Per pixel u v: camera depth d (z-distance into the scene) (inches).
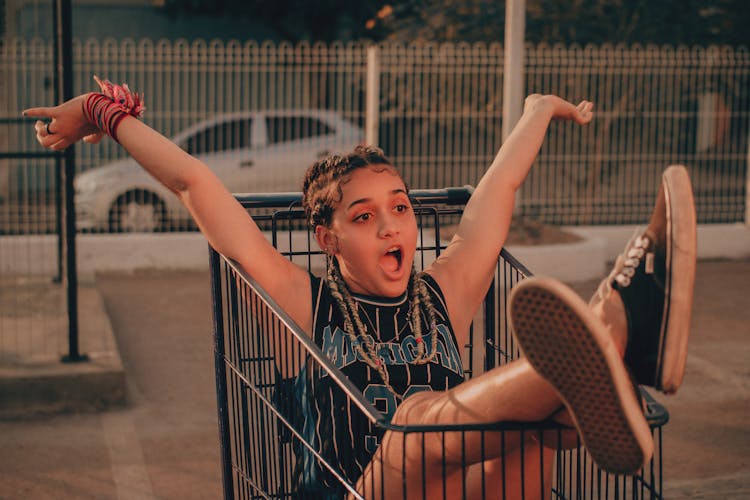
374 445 99.3
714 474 197.8
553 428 82.5
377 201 101.3
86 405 240.8
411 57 423.5
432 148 423.8
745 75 466.0
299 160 462.3
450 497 93.0
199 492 191.6
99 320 299.7
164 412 240.4
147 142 104.1
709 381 262.1
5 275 388.5
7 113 447.5
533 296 71.1
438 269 111.2
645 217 458.9
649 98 509.7
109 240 421.1
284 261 106.7
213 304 111.7
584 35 541.6
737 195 474.0
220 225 103.6
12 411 236.5
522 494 84.3
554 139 487.5
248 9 682.2
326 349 101.6
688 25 552.7
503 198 116.0
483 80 427.8
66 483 195.9
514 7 422.3
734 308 353.7
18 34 610.9
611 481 186.9
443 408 86.6
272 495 106.3
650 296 79.0
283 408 105.0
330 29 700.0
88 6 702.5
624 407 73.9
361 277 102.7
